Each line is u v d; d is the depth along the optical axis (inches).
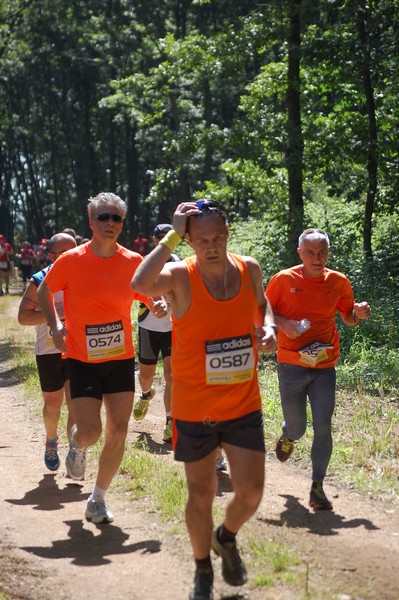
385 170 768.9
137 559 218.8
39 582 203.6
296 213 759.1
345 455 315.3
